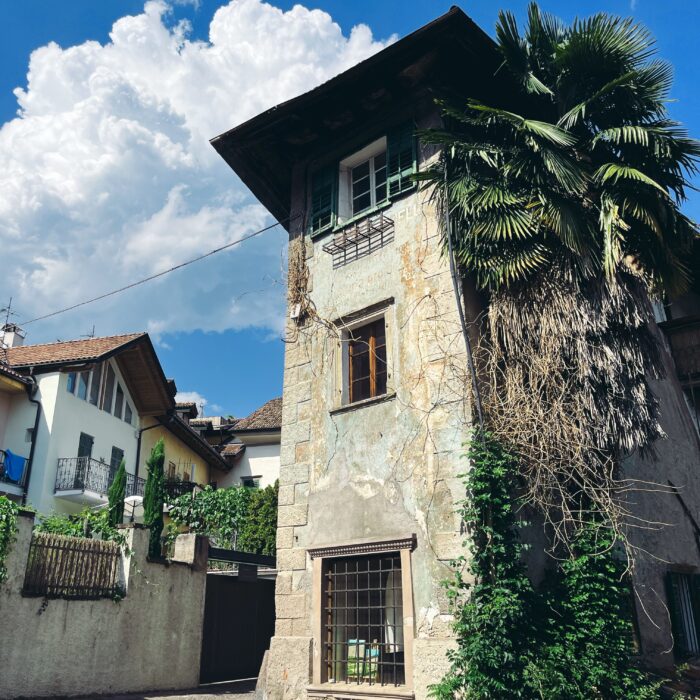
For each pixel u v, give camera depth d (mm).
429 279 9562
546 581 8234
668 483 11711
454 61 10492
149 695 11812
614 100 9227
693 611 11164
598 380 8250
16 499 19156
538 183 8938
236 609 15258
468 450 8359
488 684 7062
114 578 12258
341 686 8578
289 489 10227
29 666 10234
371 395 9953
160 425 26109
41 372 20719
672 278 8836
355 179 11711
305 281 11383
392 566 8734
